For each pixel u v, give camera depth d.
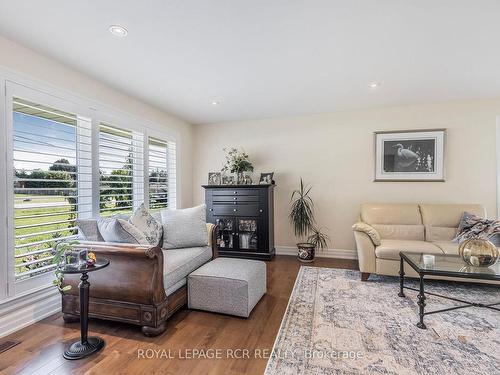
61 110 2.62
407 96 3.66
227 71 2.86
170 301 2.26
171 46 2.35
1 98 2.13
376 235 3.21
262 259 4.22
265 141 4.75
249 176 4.76
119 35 2.17
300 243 4.32
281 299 2.73
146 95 3.55
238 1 1.79
